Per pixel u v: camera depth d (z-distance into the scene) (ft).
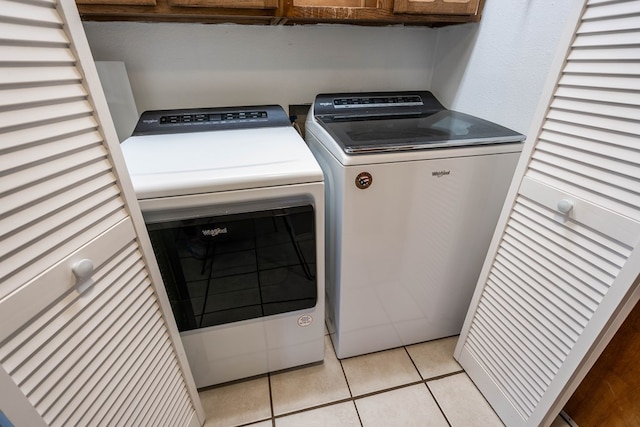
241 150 3.43
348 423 3.88
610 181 2.23
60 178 1.71
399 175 3.26
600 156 2.28
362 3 4.03
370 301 4.10
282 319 3.83
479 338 3.98
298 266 3.44
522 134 3.72
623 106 2.09
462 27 4.58
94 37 4.13
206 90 4.72
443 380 4.36
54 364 1.74
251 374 4.24
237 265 3.24
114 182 2.11
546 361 3.00
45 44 1.61
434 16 4.01
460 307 4.64
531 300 3.07
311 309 3.88
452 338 5.02
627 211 2.16
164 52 4.37
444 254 3.98
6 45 1.42
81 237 1.86
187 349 3.67
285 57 4.80
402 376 4.42
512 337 3.40
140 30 4.20
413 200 3.45
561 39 2.43
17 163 1.48
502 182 3.64
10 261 1.49
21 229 1.53
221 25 4.38
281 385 4.31
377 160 3.13
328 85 5.15
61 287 1.74
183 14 3.39
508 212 3.19
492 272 3.55
